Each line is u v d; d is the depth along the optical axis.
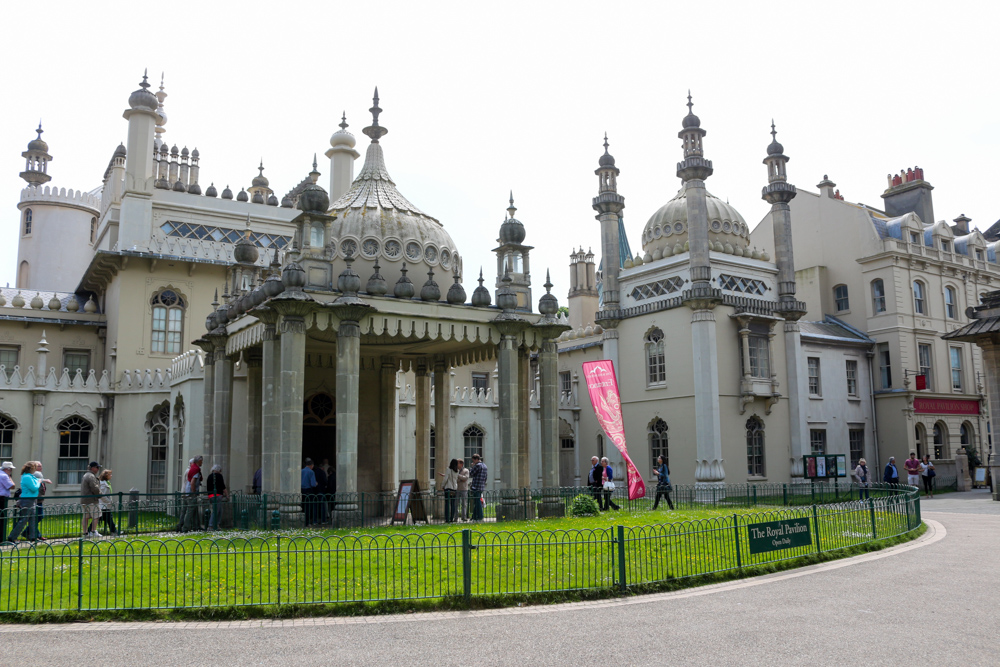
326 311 17.28
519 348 21.25
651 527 12.00
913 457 34.44
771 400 32.69
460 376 45.12
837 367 37.53
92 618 9.46
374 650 8.07
